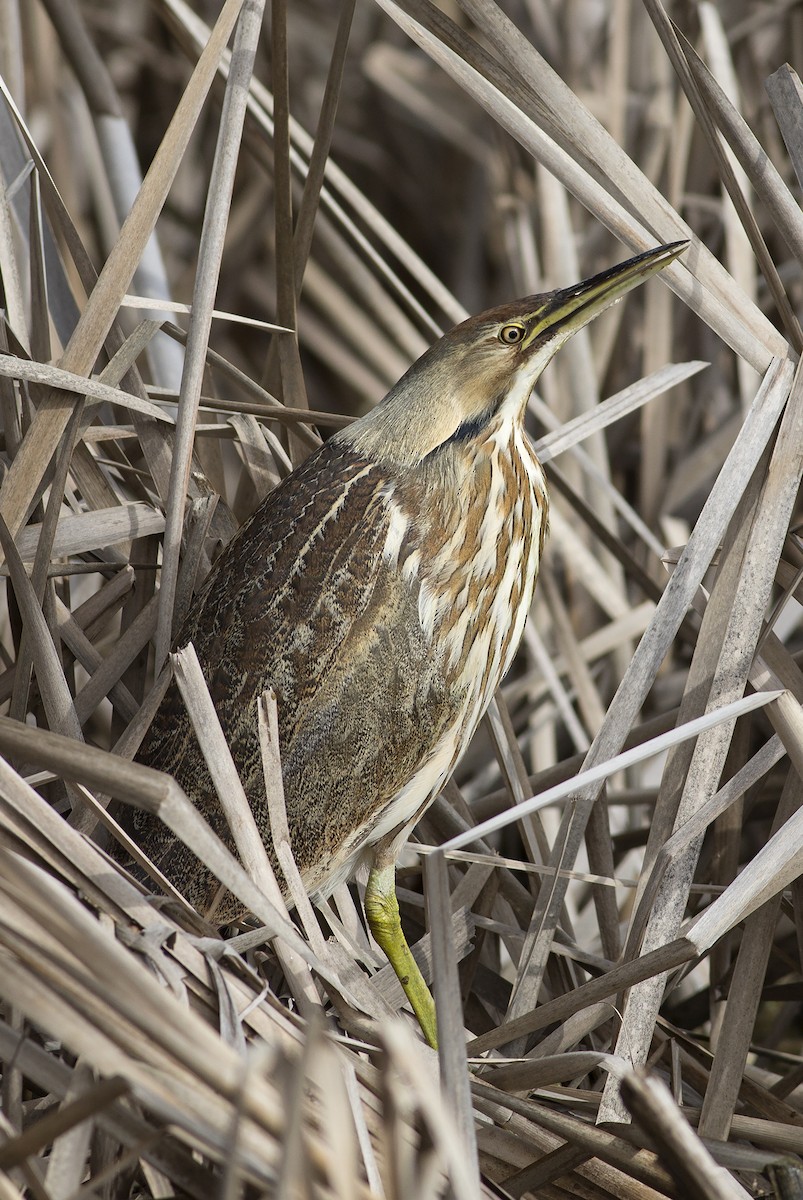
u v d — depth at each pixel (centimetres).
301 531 953
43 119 1002
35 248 960
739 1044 943
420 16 953
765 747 945
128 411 970
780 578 952
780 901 945
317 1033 924
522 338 955
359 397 1073
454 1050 930
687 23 992
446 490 954
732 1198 928
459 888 955
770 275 951
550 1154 938
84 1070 932
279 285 964
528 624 976
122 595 959
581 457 978
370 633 952
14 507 953
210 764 941
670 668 986
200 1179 931
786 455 949
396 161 1120
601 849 957
